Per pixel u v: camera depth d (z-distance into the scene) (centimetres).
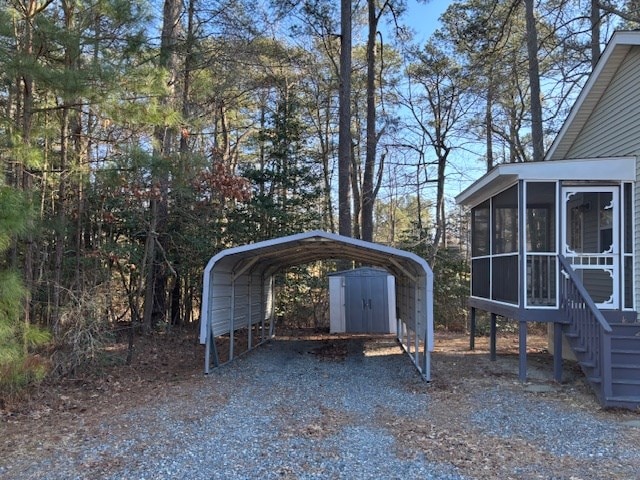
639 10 1458
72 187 907
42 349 823
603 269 851
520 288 827
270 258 1160
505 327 1612
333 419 596
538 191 862
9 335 557
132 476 425
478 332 1568
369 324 1561
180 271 1408
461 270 1798
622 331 753
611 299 847
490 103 2272
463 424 579
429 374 823
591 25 1593
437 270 1823
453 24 2042
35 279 895
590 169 838
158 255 1318
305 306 1744
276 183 1661
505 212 948
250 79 1686
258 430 550
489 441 517
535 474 429
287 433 539
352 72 2242
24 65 662
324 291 1747
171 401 681
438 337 1512
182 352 1139
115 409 645
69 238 1024
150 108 783
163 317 1401
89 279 1009
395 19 1992
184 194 1036
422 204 3170
